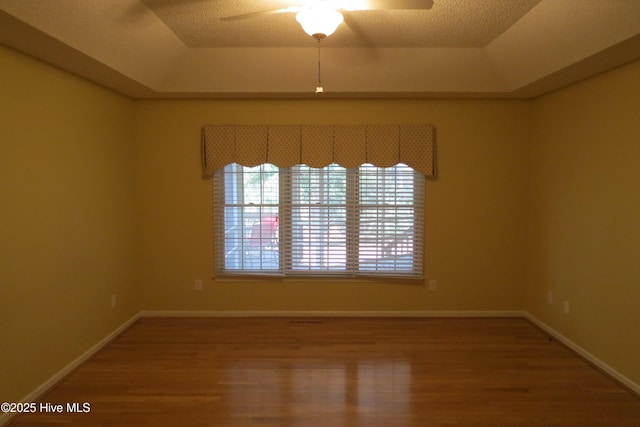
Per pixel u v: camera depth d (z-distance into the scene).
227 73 3.69
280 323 4.22
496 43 3.27
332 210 4.35
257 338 3.83
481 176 4.27
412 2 2.03
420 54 3.50
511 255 4.33
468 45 3.37
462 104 4.21
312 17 2.18
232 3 2.59
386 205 4.33
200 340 3.79
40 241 2.79
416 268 4.36
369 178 4.32
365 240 4.36
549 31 2.75
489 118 4.23
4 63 2.46
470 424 2.51
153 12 2.71
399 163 4.25
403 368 3.23
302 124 4.22
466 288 4.36
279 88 3.82
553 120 3.81
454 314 4.37
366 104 4.21
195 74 3.70
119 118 3.89
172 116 4.23
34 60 2.71
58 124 2.97
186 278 4.36
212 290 4.38
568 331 3.61
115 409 2.66
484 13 2.72
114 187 3.80
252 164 4.22
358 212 4.34
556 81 3.42
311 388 2.92
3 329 2.47
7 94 2.48
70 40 2.43
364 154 4.20
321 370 3.19
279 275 4.36
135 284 4.25
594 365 3.24
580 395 2.83
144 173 4.27
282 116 4.23
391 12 2.72
